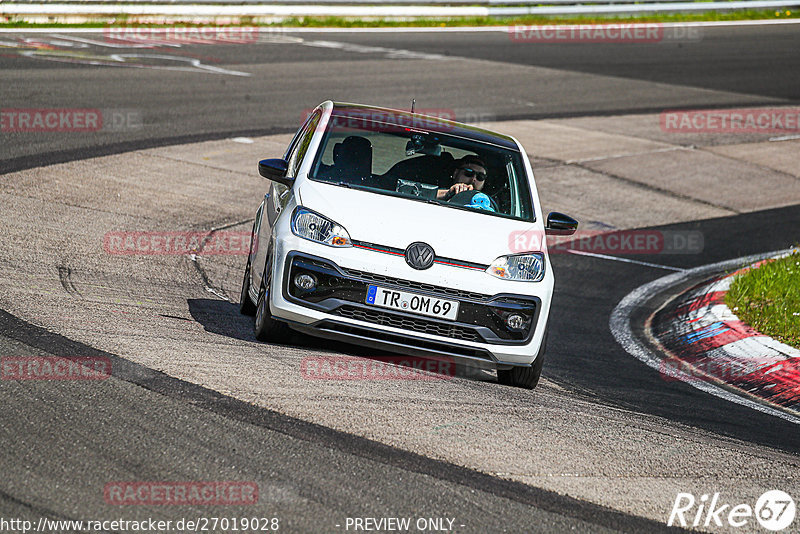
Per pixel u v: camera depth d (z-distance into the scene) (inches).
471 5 4488.2
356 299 855.7
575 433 757.9
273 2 4035.4
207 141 2059.5
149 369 758.5
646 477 676.7
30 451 582.2
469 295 863.7
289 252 869.8
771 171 2506.2
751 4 5049.2
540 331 891.4
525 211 972.6
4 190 1482.5
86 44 3169.3
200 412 676.7
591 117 2859.3
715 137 2783.0
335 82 2896.2
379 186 954.7
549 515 585.6
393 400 770.2
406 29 4242.1
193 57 3110.2
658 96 3233.3
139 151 1902.1
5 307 890.7
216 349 856.9
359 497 574.9
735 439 828.0
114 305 984.3
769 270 1455.5
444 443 684.1
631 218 2006.6
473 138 1047.6
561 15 4621.1
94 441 607.5
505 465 658.2
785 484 703.1
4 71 2508.6
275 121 2314.2
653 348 1204.5
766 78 3644.2
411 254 861.8
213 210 1622.8
